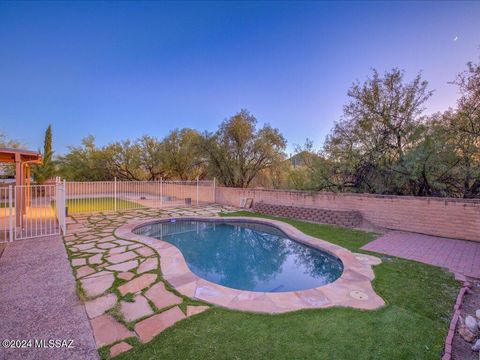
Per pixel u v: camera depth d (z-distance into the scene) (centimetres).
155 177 2223
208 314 298
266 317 292
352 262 495
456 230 675
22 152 783
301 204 1054
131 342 243
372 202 844
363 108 924
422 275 427
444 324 282
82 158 2112
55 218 906
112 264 466
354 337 255
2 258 494
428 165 790
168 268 450
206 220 1002
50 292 350
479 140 704
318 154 1075
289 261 640
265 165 1477
